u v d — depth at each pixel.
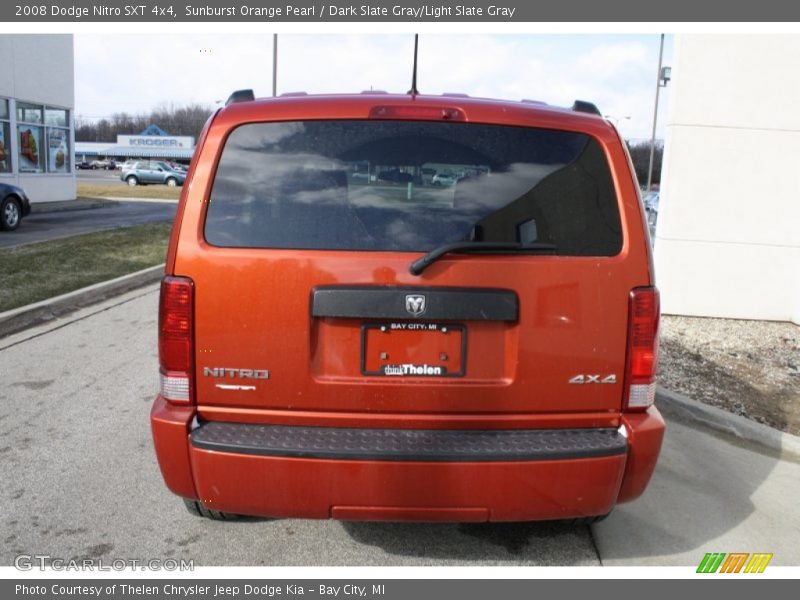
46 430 4.69
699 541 3.58
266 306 2.72
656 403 5.55
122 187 41.31
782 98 7.56
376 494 2.68
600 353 2.80
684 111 7.68
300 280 2.71
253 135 2.82
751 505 4.00
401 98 2.91
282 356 2.74
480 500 2.71
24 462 4.20
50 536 3.43
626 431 2.82
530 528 3.66
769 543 3.59
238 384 2.77
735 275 7.98
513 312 2.74
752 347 7.11
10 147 20.55
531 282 2.75
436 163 2.81
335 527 3.60
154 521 3.59
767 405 5.54
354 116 2.83
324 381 2.76
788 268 7.90
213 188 2.77
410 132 2.83
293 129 2.83
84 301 8.60
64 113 23.77
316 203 2.78
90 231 15.14
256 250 2.72
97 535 3.45
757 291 7.99
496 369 2.80
